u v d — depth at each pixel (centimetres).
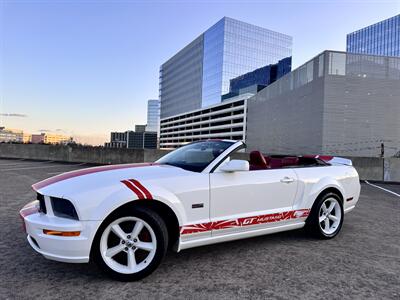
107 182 317
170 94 15362
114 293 288
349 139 2475
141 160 1752
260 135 3875
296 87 2969
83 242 292
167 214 345
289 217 428
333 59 2494
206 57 11694
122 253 329
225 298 284
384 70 2553
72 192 301
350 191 513
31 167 1470
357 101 2491
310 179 457
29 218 310
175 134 14388
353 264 371
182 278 324
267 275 335
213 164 375
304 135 2764
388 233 512
